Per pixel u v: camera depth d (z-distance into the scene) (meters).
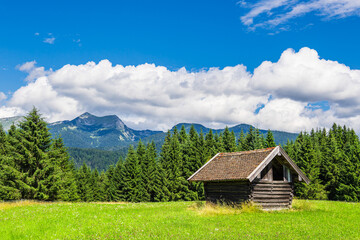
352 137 98.38
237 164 28.19
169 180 71.00
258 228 17.27
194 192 68.50
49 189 43.72
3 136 54.25
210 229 16.77
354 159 62.34
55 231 15.93
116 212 23.58
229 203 27.03
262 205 26.22
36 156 43.91
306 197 63.06
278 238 14.64
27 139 44.28
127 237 14.57
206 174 29.06
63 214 20.48
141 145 88.50
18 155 42.06
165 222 19.08
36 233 15.54
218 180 26.92
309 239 14.57
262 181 26.72
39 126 46.53
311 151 67.44
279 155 27.70
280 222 19.30
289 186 28.59
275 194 27.45
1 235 15.04
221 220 20.12
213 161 31.30
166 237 14.43
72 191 70.56
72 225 17.34
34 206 25.72
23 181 41.78
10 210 22.58
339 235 15.52
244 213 23.61
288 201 28.28
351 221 20.34
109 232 15.55
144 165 81.00
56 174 45.09
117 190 79.69
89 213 21.89
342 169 63.44
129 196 77.19
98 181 108.38
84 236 14.78
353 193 58.94
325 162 69.44
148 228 16.84
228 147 83.69
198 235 15.08
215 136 94.38
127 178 78.56
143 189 77.00
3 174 41.28
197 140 80.50
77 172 92.62
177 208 28.36
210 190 29.00
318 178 68.44
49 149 46.94
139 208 27.97
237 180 25.94
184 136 97.19
